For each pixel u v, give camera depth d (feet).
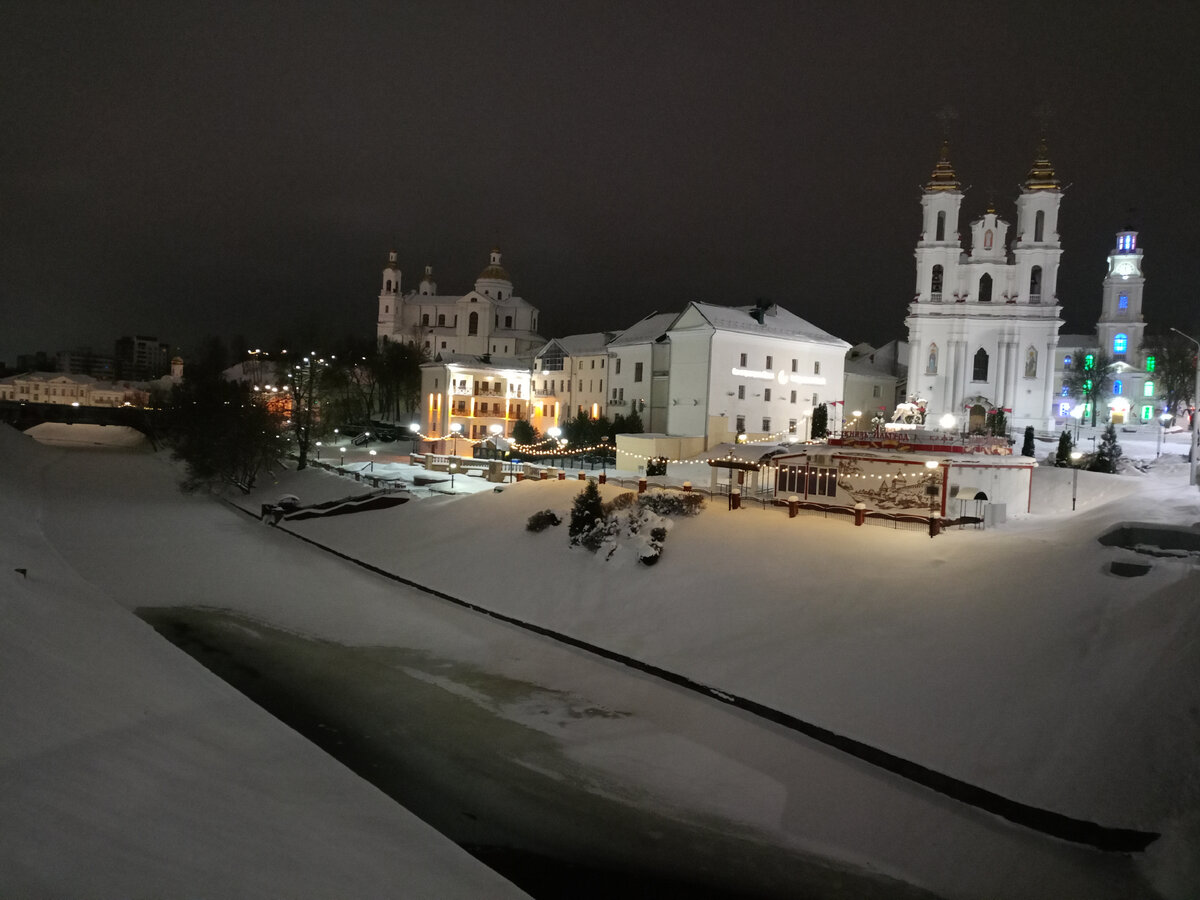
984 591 76.13
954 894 47.83
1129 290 292.61
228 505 191.42
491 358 318.04
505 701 74.33
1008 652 66.80
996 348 239.50
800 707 68.69
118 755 44.16
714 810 56.39
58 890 29.12
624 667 82.02
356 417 346.54
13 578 76.43
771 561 92.07
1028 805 53.11
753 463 124.67
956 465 105.40
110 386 586.45
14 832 32.07
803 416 249.34
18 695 46.80
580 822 54.39
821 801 57.11
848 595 82.38
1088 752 54.95
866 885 48.65
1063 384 289.94
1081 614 67.82
